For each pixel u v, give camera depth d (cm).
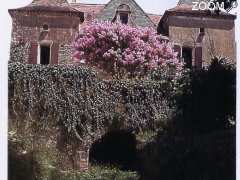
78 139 1861
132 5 2170
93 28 2031
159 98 1884
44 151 1738
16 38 2048
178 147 1664
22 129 1789
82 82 1886
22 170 1530
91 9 2172
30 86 1839
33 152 1623
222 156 1551
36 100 1836
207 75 1606
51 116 1844
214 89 1584
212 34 2064
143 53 2000
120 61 1984
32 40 2061
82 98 1881
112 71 1986
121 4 2169
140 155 1825
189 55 2066
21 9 2069
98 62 2003
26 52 2048
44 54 2069
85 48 2033
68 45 2067
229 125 1567
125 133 1955
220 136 1566
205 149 1588
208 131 1605
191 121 1648
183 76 1733
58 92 1864
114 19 2161
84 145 1866
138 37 2012
